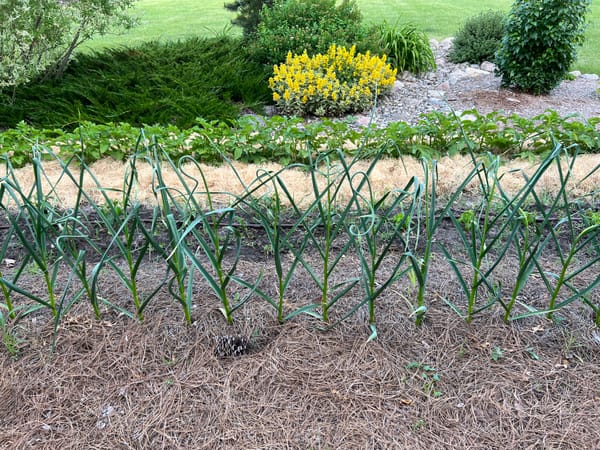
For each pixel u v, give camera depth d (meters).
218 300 2.46
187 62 7.57
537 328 2.26
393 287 2.53
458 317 2.33
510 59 6.86
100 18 6.47
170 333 2.27
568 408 1.94
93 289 2.12
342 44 7.21
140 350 2.19
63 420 1.92
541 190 3.81
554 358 2.13
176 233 1.94
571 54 6.68
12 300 2.48
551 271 2.71
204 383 2.05
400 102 6.82
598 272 2.71
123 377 2.08
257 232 3.33
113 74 7.04
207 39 8.66
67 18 6.20
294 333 2.27
